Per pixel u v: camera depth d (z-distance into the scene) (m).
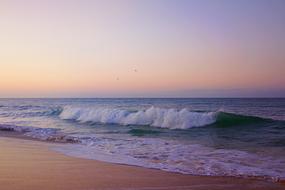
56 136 12.64
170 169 6.62
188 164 7.28
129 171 6.23
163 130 16.47
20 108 48.44
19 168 6.03
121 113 21.45
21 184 4.82
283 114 29.72
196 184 5.32
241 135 14.16
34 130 15.27
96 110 23.52
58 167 6.33
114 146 10.36
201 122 18.33
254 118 18.98
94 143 11.06
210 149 9.77
